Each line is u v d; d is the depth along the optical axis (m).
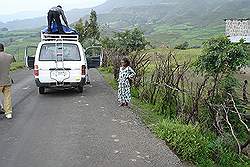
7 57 9.62
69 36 15.31
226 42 9.31
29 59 15.04
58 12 15.38
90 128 8.72
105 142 7.62
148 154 6.95
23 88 15.94
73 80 13.41
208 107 8.59
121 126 8.91
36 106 11.50
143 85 12.98
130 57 15.61
